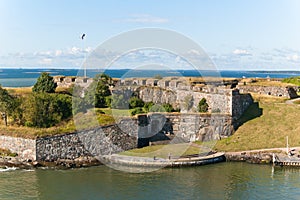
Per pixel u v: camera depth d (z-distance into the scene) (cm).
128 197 3922
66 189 4166
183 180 4516
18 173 4766
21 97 5991
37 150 5119
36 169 4944
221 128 6188
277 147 5788
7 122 5750
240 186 4356
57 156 5244
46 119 5612
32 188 4206
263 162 5409
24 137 5212
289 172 4984
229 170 5022
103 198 3866
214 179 4597
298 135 5984
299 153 5534
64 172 4825
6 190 4150
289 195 4097
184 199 3891
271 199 3972
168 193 4053
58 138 5247
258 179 4659
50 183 4369
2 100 5781
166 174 4762
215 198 3950
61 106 5825
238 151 5728
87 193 4041
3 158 5172
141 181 4469
